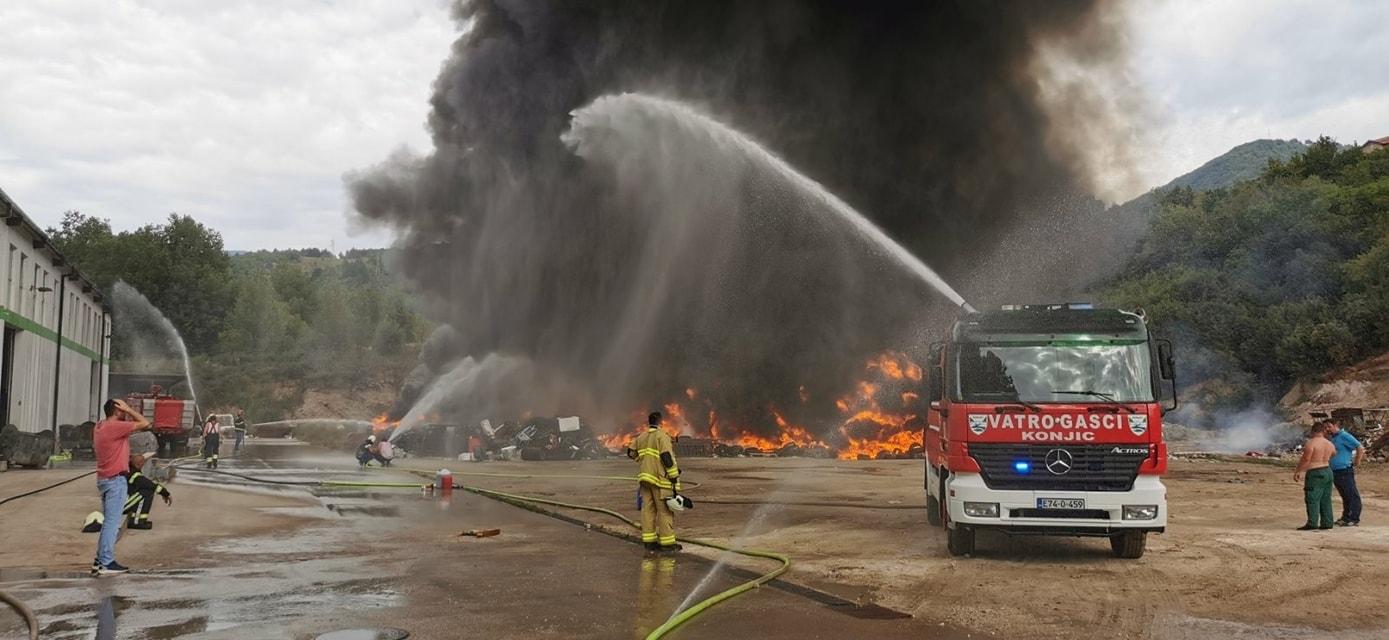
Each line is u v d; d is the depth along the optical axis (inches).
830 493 736.3
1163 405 397.1
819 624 274.5
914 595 321.7
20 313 1284.4
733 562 394.6
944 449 410.3
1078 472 378.0
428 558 401.4
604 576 356.5
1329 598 317.1
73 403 1731.1
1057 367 392.5
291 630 259.8
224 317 3516.2
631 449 438.9
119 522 356.5
